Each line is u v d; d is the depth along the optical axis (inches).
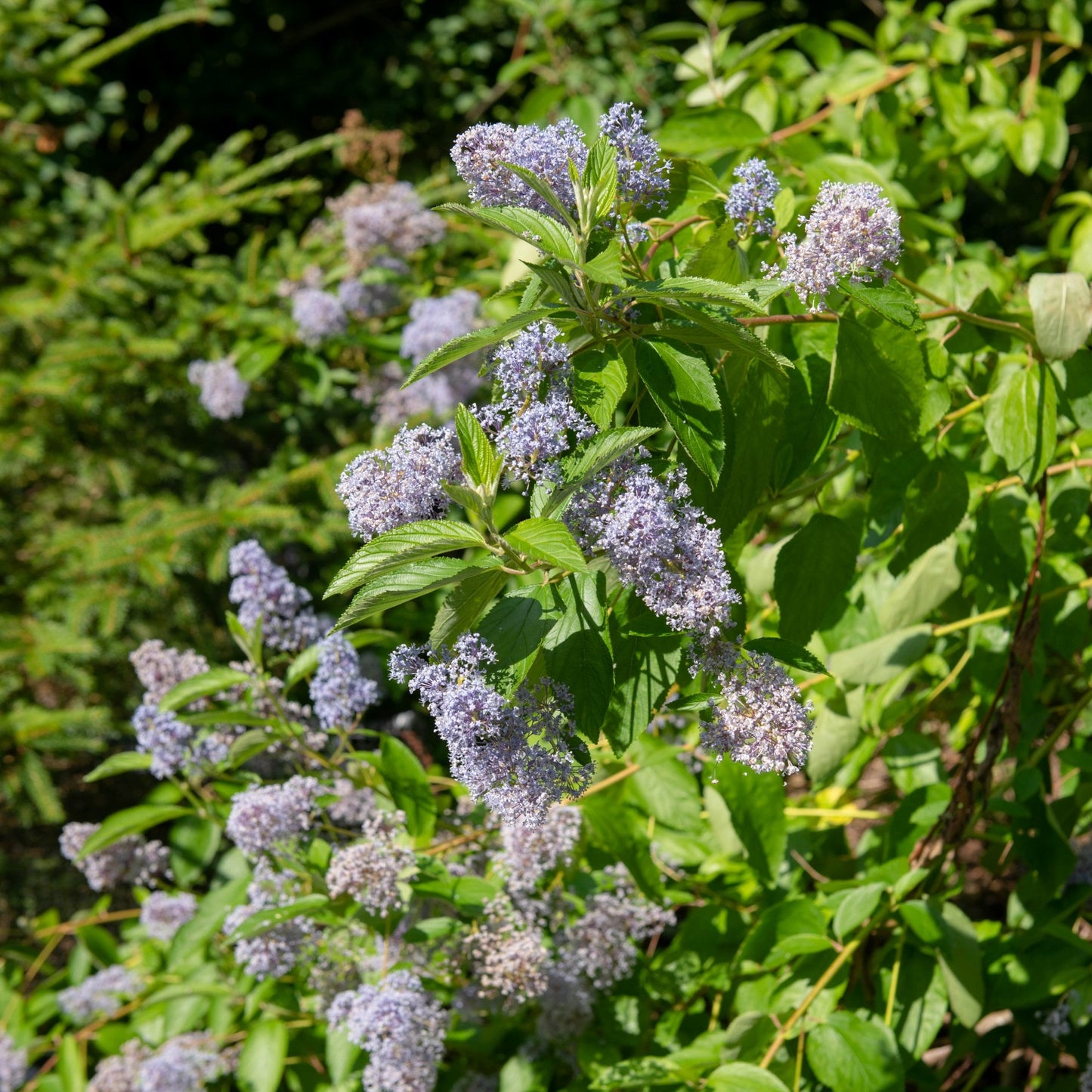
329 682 35.7
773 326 29.2
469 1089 39.8
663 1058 35.2
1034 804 37.3
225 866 45.4
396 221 63.9
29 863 73.9
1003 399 33.0
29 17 81.4
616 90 100.1
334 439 81.4
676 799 38.9
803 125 52.6
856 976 37.2
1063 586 38.9
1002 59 61.4
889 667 38.0
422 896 36.2
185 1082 41.0
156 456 78.4
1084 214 57.3
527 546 22.6
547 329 24.6
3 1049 48.8
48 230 83.0
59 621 67.1
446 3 118.6
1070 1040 37.3
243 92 113.7
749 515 30.2
